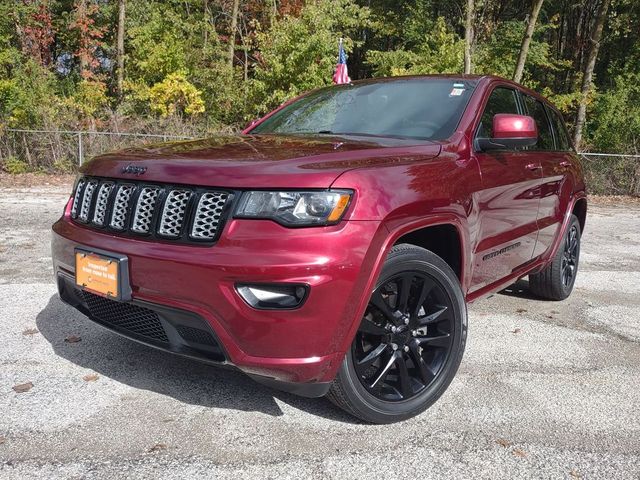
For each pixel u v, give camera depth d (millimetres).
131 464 2387
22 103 15305
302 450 2543
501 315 4684
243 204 2430
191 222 2518
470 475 2406
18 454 2428
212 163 2605
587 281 6012
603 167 15984
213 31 22344
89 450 2479
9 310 4219
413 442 2648
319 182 2414
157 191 2654
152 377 3205
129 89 19859
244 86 19453
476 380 3369
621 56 26922
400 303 2768
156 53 20234
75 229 2994
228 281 2367
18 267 5527
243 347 2412
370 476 2367
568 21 27719
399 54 22891
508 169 3631
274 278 2330
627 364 3713
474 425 2830
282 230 2375
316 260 2350
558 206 4609
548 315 4730
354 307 2455
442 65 21469
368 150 2893
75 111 16328
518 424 2857
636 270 6648
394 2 26953
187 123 17031
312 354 2418
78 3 23547
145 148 3125
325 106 4031
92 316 3023
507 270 3906
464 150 3268
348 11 21453
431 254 2844
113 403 2896
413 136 3402
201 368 3346
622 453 2625
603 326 4496
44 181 13453
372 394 2707
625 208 13766
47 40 23391
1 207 9484
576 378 3453
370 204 2492
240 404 2943
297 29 18422
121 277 2617
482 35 24266
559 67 27328
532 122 3391
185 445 2545
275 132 3904
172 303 2500
